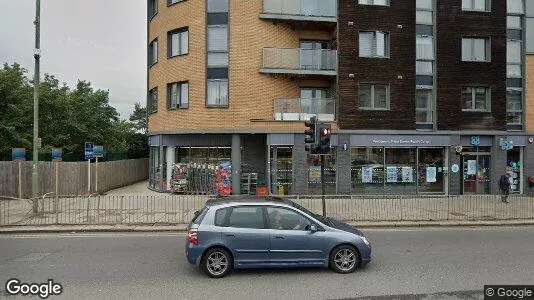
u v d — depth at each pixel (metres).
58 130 29.78
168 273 7.45
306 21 20.19
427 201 17.33
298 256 7.46
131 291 6.43
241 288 6.60
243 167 20.55
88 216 12.89
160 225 12.10
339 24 20.05
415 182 20.33
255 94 20.05
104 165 22.22
